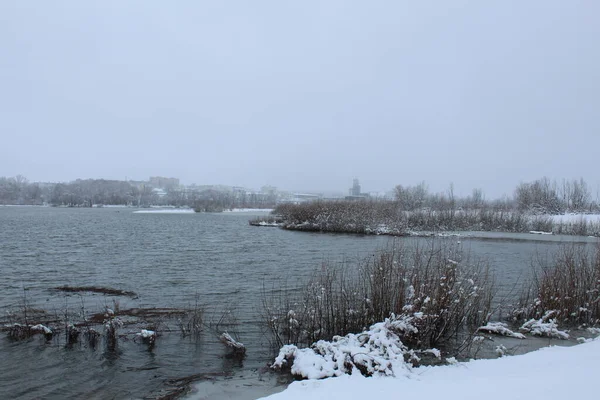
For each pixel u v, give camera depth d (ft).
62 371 28.78
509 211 197.88
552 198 243.40
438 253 39.68
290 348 29.01
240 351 31.78
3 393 25.80
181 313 43.34
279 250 101.71
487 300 41.81
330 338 33.27
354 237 139.23
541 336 35.88
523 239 143.02
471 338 33.32
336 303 34.91
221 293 53.83
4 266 74.43
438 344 33.01
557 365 24.39
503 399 18.31
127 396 25.22
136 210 447.83
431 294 32.63
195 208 392.47
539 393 18.72
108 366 29.55
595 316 41.11
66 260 82.17
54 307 46.14
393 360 25.55
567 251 58.08
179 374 28.22
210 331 37.40
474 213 183.93
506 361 26.63
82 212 362.12
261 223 200.64
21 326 35.86
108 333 34.86
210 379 27.12
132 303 48.39
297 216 178.40
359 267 46.39
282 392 22.04
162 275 67.26
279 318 36.63
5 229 155.33
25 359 30.71
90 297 51.55
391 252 40.34
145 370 28.96
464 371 24.98
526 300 44.01
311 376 25.22
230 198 572.51
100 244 110.93
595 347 29.19
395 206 167.53
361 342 28.71
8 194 540.93
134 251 97.76
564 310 40.37
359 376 24.41
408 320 30.14
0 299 50.31
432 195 294.66
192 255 91.61
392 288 35.22
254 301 49.11
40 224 187.52
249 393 24.76
